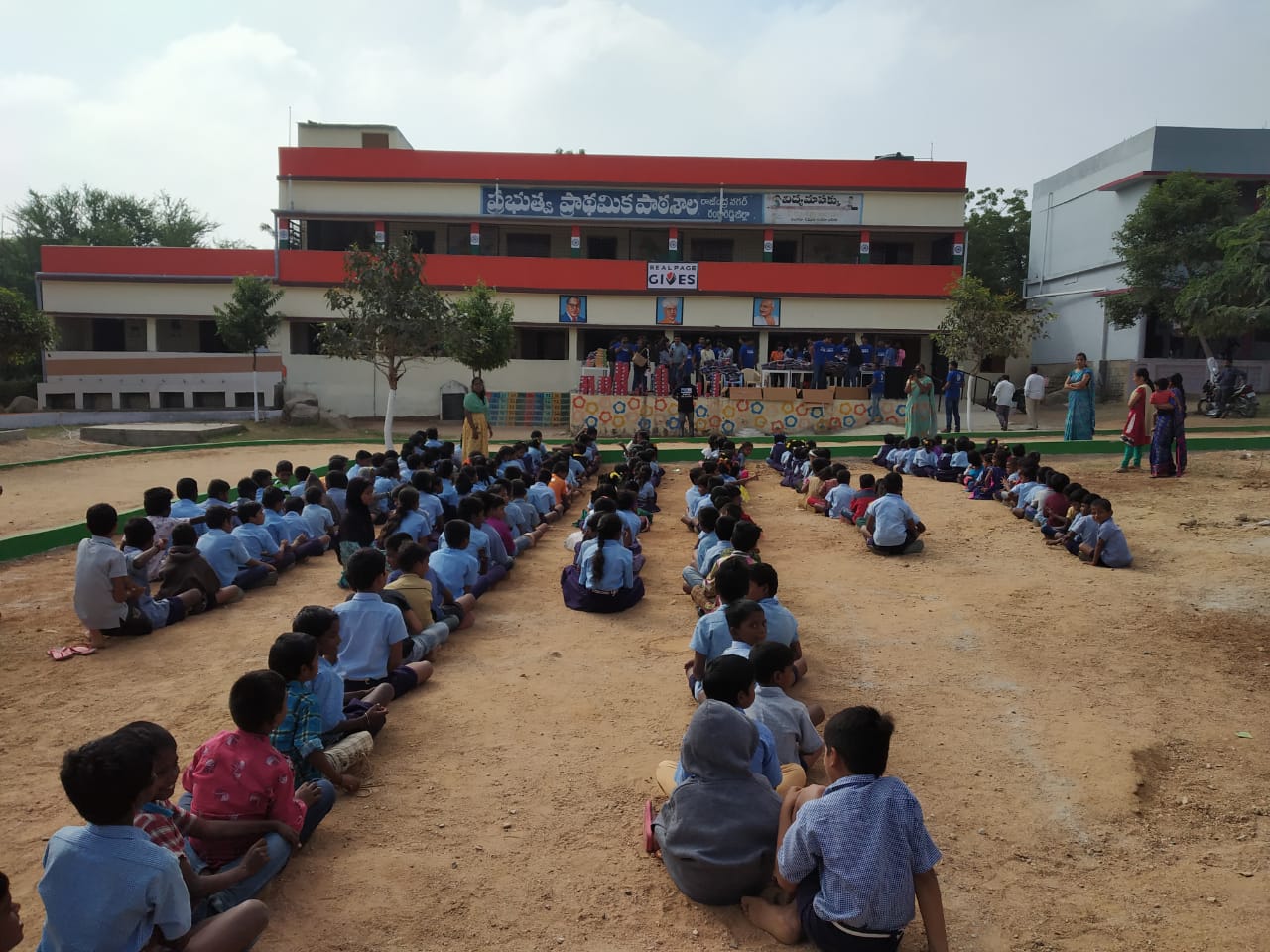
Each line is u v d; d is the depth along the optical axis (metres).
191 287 31.59
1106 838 4.29
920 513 12.80
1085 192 31.45
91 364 30.45
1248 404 23.42
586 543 8.26
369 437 26.20
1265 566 8.83
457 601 7.53
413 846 4.16
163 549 8.58
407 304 20.61
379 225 32.22
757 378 27.70
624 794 4.67
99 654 6.86
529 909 3.70
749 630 5.02
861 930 3.10
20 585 9.09
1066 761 5.03
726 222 32.16
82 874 2.78
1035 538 10.83
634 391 27.83
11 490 15.22
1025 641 7.09
